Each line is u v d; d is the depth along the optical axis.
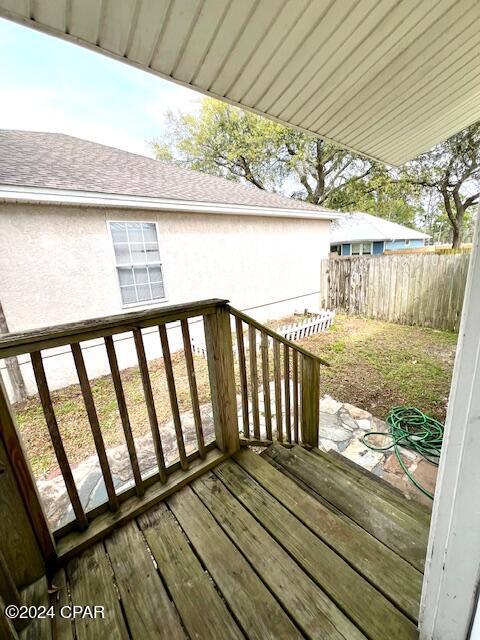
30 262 3.89
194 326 5.80
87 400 1.20
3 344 0.96
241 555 1.17
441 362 4.32
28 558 1.05
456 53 1.88
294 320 7.26
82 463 2.41
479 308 0.58
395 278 6.62
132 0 1.29
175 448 2.52
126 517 1.33
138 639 0.93
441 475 0.73
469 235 15.94
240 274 6.49
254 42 1.65
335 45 1.73
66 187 3.88
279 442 2.12
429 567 0.81
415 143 3.30
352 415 3.05
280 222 7.16
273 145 12.88
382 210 14.09
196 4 1.35
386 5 1.49
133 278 4.93
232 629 0.94
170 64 1.78
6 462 0.98
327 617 0.96
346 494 1.58
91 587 1.07
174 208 5.05
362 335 5.90
